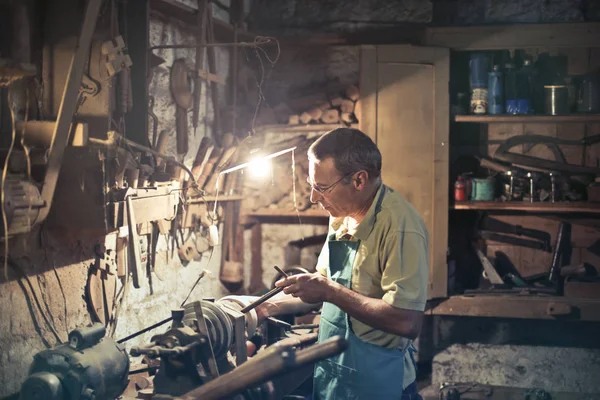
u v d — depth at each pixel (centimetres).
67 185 260
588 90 463
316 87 503
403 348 234
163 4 354
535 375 486
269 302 292
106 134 279
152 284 371
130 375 276
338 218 245
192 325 236
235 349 278
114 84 312
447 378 494
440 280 468
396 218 222
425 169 466
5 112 246
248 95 492
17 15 232
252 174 488
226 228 481
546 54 482
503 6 489
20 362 255
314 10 505
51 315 273
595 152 482
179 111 395
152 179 326
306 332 333
